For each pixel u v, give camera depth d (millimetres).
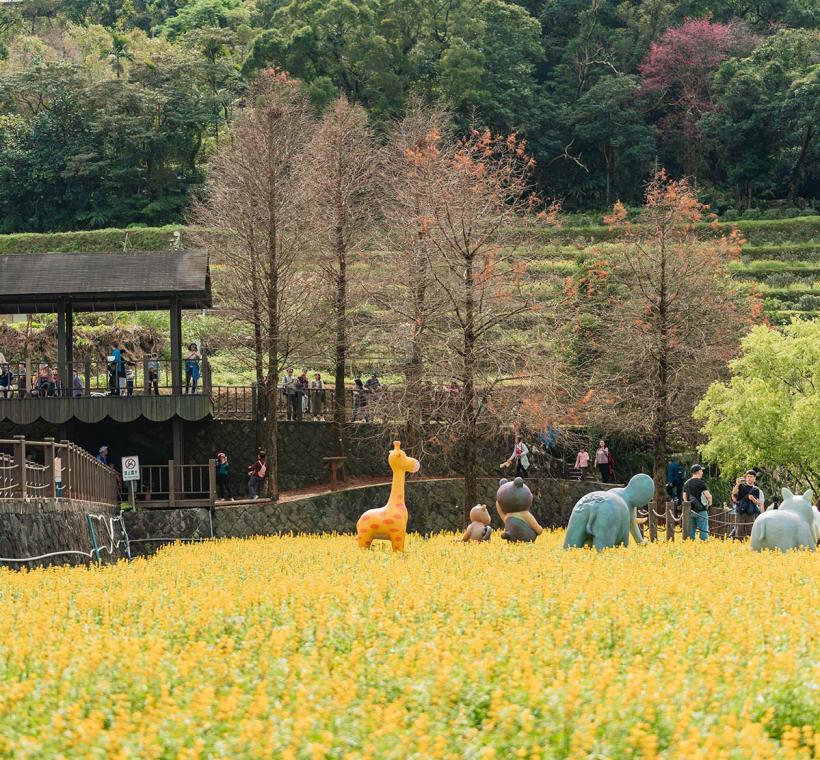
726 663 11805
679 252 44844
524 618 14992
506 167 44969
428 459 50188
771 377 40656
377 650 12492
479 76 102062
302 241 47844
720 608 15008
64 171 99500
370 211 53312
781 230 92688
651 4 118938
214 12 128875
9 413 43844
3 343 59594
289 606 16297
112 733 9352
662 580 18109
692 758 8453
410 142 56875
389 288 47562
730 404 40125
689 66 110500
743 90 103875
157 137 98875
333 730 9523
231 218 48125
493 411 41688
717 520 36938
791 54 107938
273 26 110312
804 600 16203
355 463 50750
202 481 48656
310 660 12070
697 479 33406
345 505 46062
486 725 9750
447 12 109938
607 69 116500
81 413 44125
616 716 9703
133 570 24922
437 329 44469
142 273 44531
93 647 12898
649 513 31969
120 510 41719
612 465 50750
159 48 112188
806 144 103750
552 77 119312
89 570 26516
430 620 14625
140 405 44406
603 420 47438
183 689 11109
